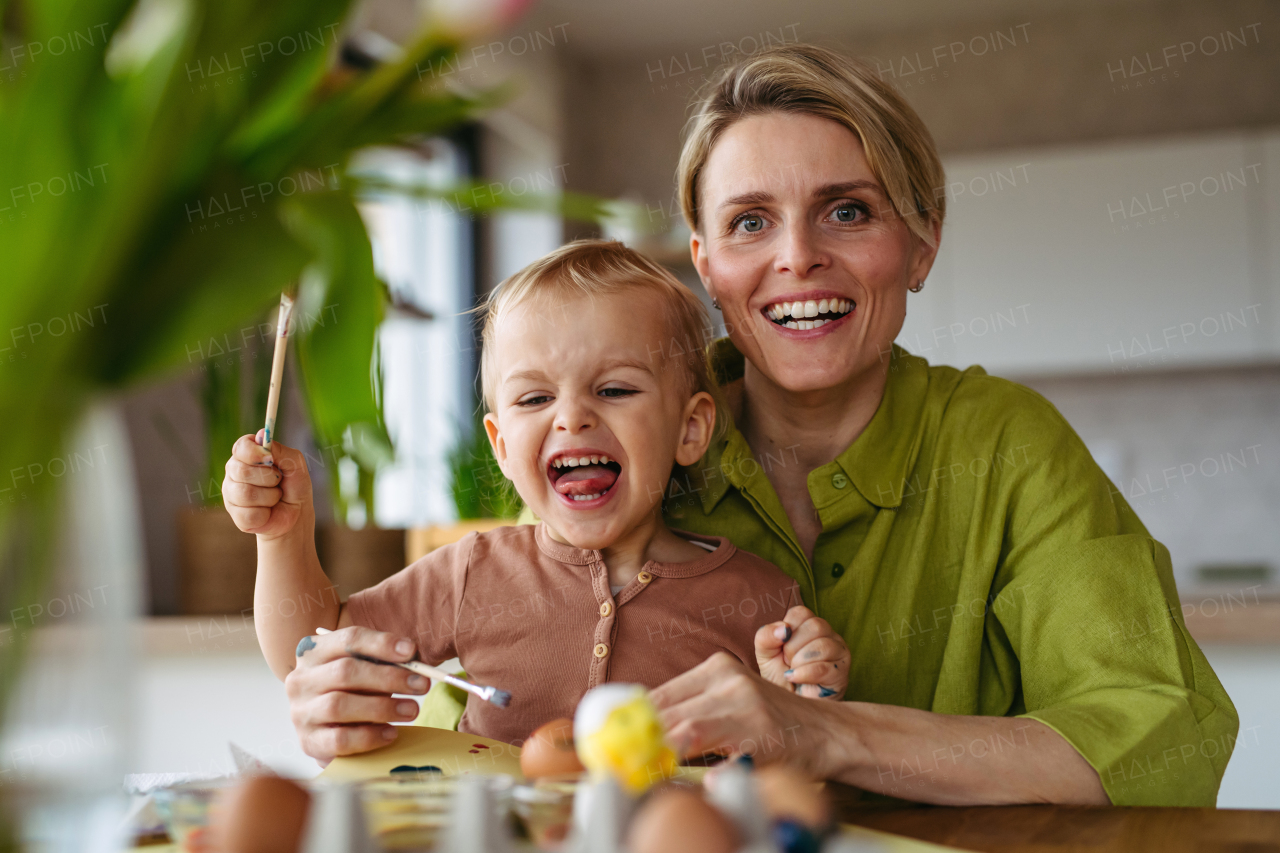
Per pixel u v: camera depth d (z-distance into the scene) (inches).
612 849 17.0
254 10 16.2
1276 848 22.4
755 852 16.0
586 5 134.4
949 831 24.7
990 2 138.3
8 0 17.6
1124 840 23.5
